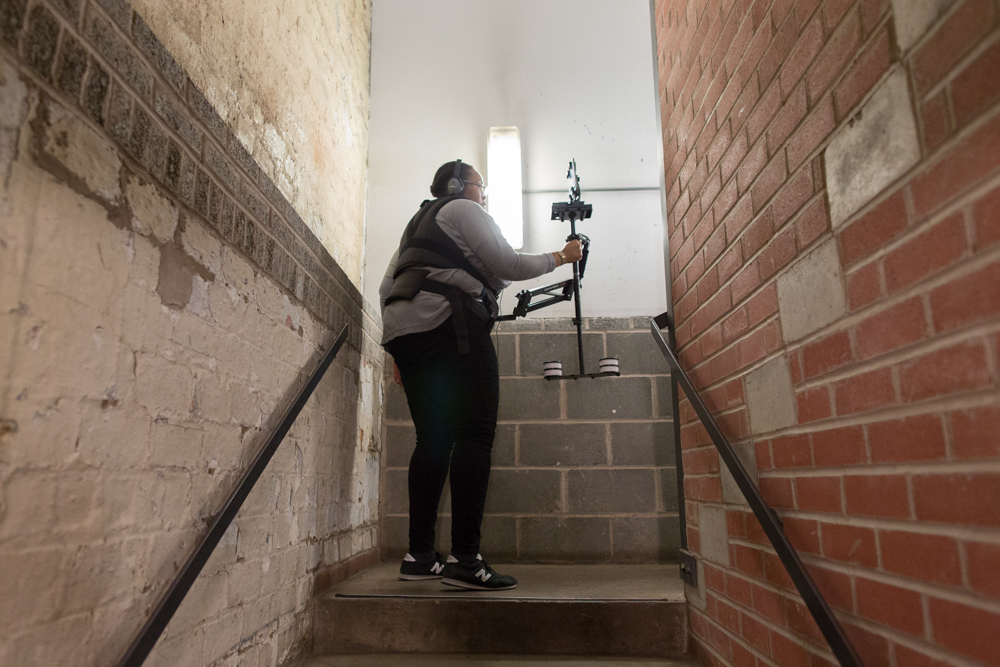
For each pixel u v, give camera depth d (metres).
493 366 1.91
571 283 2.71
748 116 1.28
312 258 1.79
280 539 1.52
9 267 0.70
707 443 1.54
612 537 2.71
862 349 0.88
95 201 0.85
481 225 1.92
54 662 0.76
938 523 0.73
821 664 0.99
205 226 1.16
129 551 0.92
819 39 1.00
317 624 1.73
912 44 0.77
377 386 2.68
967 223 0.68
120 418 0.90
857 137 0.89
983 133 0.66
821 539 1.00
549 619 1.70
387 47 3.45
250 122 1.72
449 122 3.37
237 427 1.28
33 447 0.73
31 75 0.73
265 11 1.84
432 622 1.71
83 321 0.82
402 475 2.75
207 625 1.16
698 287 1.61
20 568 0.71
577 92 3.40
